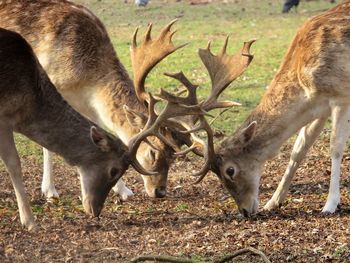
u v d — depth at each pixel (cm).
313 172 1599
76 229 1266
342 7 1379
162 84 2281
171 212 1374
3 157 1248
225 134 1853
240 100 2130
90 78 1446
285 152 1736
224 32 3084
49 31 1444
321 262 1130
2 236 1224
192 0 3766
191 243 1205
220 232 1256
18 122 1255
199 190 1502
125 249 1184
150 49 1404
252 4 3766
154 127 1281
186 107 1281
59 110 1266
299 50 1357
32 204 1413
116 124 1429
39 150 1752
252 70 2478
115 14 3388
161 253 1166
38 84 1248
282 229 1266
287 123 1359
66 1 1498
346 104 1347
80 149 1273
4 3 1478
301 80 1345
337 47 1334
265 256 1099
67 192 1486
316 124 1379
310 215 1340
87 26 1458
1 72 1219
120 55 2627
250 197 1349
